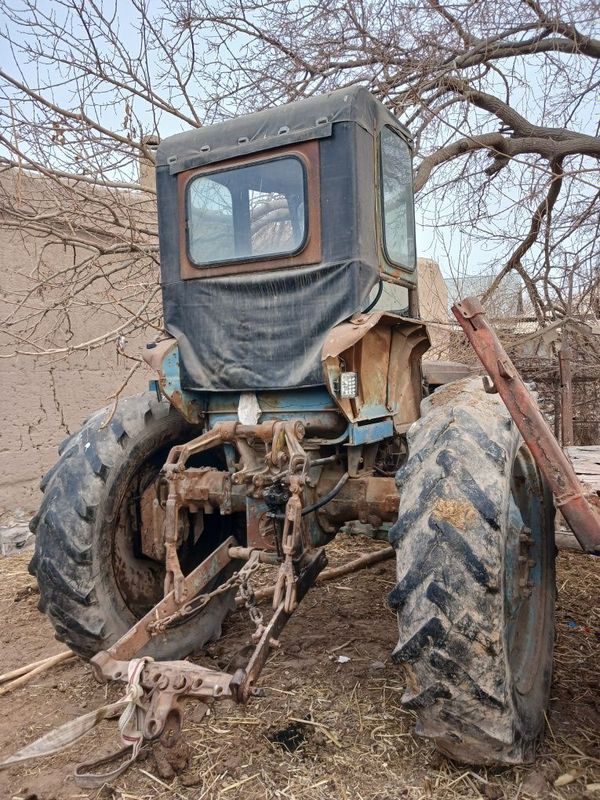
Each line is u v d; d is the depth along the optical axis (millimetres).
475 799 2297
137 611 3312
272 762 2531
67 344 5695
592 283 6133
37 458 6270
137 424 3273
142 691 2283
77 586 3027
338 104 2902
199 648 3480
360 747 2605
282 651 3463
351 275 2881
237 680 2213
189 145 3252
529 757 2420
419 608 2207
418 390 3578
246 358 3096
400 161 3469
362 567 4730
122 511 3266
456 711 2219
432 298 8031
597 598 4113
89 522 3047
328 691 3020
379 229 3131
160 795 2400
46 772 2580
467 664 2172
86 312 6547
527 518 3121
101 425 3236
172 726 2287
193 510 3068
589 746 2582
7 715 3023
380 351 3197
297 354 2980
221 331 3160
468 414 2498
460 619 2162
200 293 3217
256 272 3070
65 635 3104
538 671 2756
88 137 5348
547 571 3139
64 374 6441
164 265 3336
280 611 2533
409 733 2676
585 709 2855
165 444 3432
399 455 3699
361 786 2387
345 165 2883
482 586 2166
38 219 4988
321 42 6309
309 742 2645
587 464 3244
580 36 6094
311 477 3088
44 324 6254
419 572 2215
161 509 3303
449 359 6531
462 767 2449
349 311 2887
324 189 2922
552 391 6348
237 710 2877
